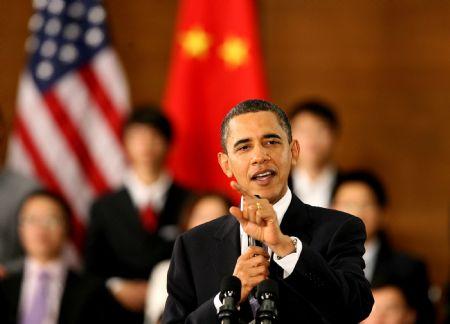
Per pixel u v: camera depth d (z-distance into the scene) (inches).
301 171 630.5
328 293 264.8
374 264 582.9
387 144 749.9
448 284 644.7
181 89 730.2
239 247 283.1
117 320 597.3
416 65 752.3
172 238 634.8
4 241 628.7
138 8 759.1
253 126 272.5
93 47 731.4
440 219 743.7
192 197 605.0
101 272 633.0
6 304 581.0
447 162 746.2
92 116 723.4
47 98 720.3
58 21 733.9
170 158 717.3
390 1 753.6
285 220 283.6
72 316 581.9
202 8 738.2
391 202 746.2
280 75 754.8
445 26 751.1
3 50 741.9
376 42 754.8
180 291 285.0
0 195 637.9
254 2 753.0
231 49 730.8
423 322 569.0
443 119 748.0
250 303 273.9
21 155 713.6
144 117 652.1
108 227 638.5
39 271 590.2
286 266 264.4
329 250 279.3
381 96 752.3
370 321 528.7
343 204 590.6
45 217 593.0
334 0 757.3
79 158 716.7
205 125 727.7
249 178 271.3
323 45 754.8
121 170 715.4
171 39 758.5
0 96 737.6
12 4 746.2
